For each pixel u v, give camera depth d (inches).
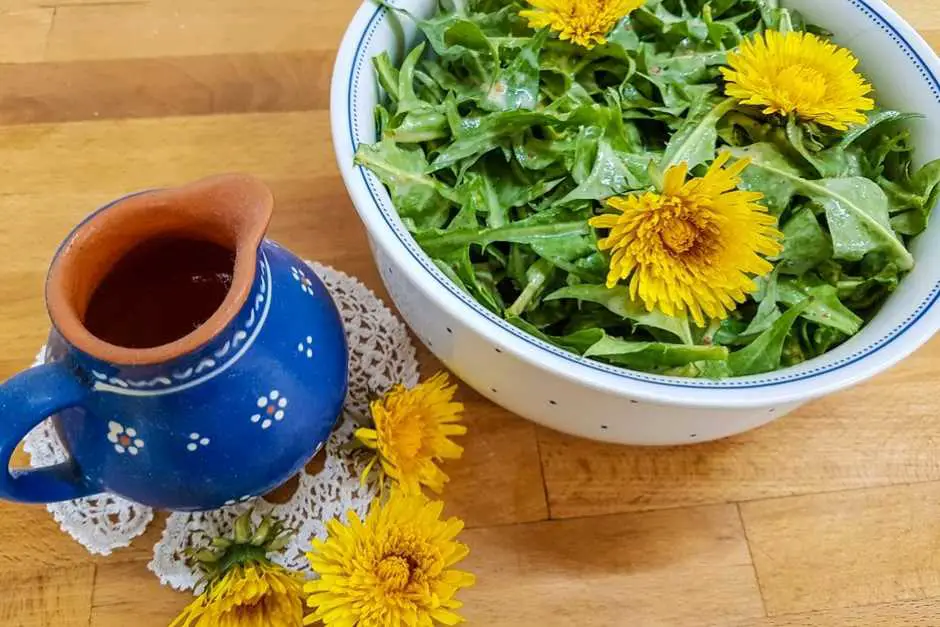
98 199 12.2
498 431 11.4
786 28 11.5
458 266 10.4
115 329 9.8
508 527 10.9
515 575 10.7
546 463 11.2
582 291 10.2
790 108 10.6
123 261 9.6
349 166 10.0
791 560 10.9
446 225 10.7
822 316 10.5
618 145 10.8
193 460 9.6
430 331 10.5
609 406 9.9
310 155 12.6
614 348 10.0
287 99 12.9
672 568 10.8
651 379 9.4
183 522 10.7
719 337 10.6
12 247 11.9
